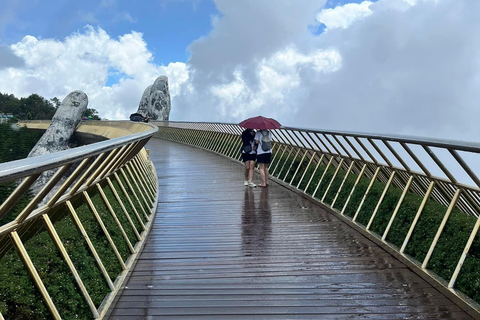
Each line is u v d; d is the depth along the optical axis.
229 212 7.46
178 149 22.22
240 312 3.51
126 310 3.57
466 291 3.58
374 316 3.40
